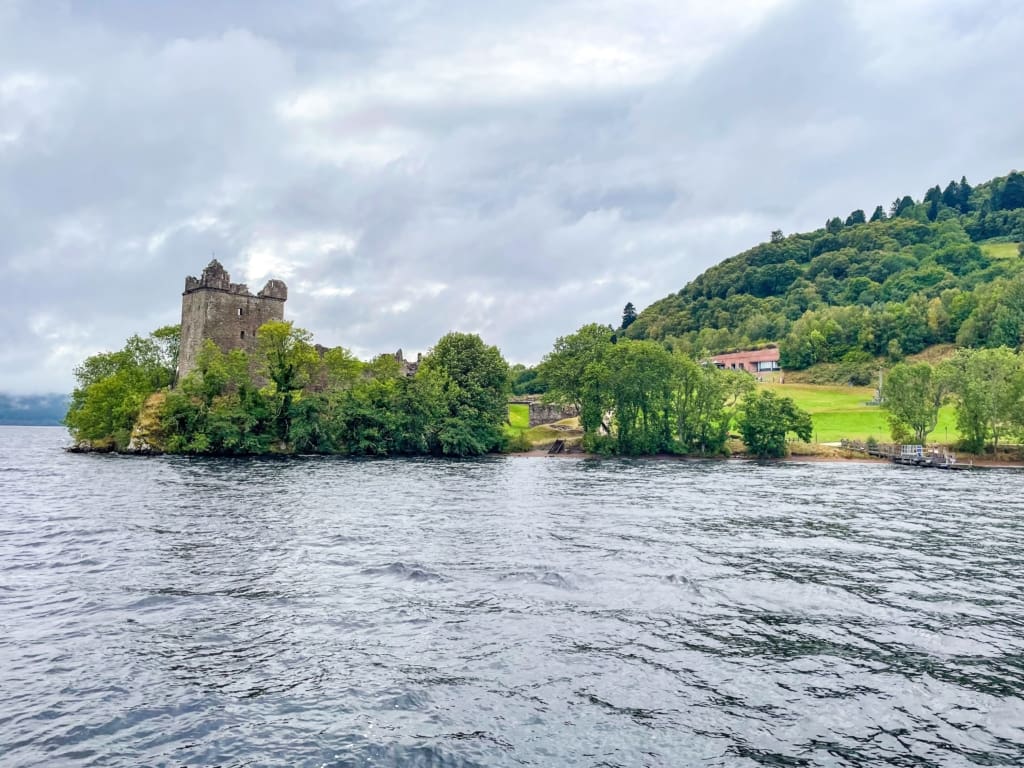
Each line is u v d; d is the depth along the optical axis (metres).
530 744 12.26
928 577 24.52
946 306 181.88
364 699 13.93
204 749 12.02
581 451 105.44
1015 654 16.94
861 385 165.62
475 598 20.84
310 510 39.19
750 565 25.86
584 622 18.72
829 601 21.22
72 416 114.50
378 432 98.62
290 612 19.44
